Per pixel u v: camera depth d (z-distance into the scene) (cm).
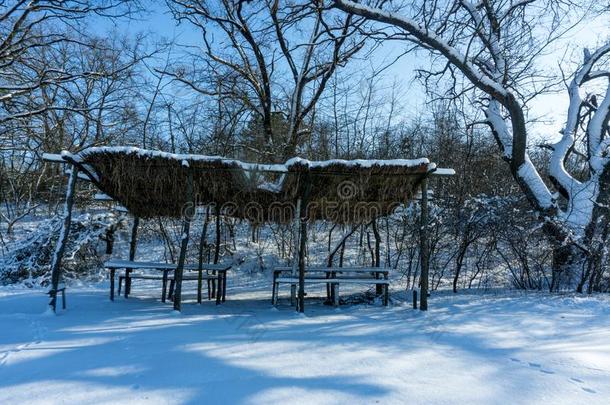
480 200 952
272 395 317
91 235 1184
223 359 397
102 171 662
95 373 357
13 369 366
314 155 1659
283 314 647
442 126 1513
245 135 1723
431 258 994
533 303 720
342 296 869
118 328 519
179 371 363
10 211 1886
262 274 1198
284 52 1603
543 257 941
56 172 1750
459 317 623
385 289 738
